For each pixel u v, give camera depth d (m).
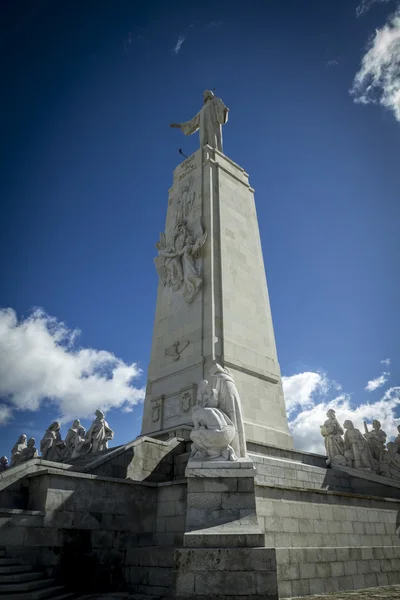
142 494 10.81
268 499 9.79
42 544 8.80
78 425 22.27
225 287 18.70
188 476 8.75
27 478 9.93
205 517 8.30
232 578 7.25
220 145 23.97
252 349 18.44
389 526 12.87
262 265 21.81
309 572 9.04
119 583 9.50
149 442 12.52
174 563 7.40
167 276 20.72
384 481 15.62
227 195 21.83
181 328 18.69
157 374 18.77
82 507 9.65
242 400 16.72
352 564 10.10
